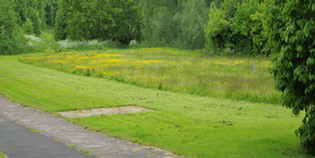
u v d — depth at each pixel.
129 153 9.58
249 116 14.62
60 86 23.78
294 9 9.26
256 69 31.91
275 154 9.38
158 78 25.75
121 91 21.75
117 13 76.56
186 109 16.12
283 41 9.66
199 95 20.36
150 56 46.28
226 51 53.53
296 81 9.49
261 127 12.57
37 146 10.24
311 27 8.85
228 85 21.55
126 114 14.95
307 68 9.02
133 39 79.00
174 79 24.92
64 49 65.25
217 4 65.88
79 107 16.55
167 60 41.28
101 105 17.08
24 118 14.29
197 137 11.20
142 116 14.55
